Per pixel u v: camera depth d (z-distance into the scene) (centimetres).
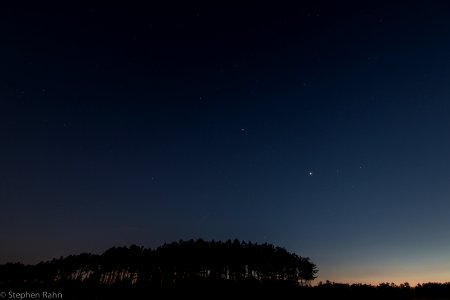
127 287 6988
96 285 7088
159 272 7744
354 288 7294
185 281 7394
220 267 7706
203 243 8219
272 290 6800
